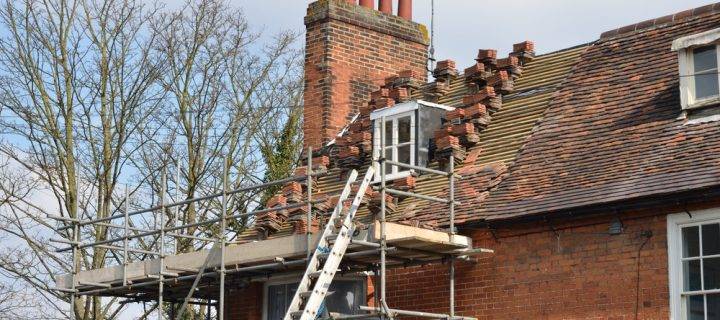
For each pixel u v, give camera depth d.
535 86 21.58
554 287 17.19
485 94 21.58
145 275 20.80
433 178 20.72
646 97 18.94
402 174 21.31
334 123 24.69
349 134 23.41
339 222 18.36
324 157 23.09
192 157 32.22
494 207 18.25
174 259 20.55
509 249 17.91
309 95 25.12
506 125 20.92
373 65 25.52
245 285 21.19
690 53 17.97
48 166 29.56
